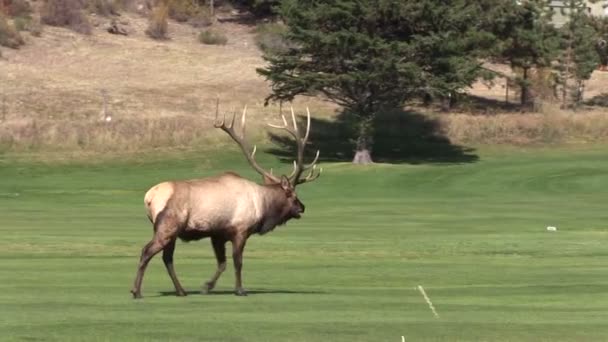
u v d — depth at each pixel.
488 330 17.48
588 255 32.78
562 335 17.05
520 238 38.31
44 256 30.95
